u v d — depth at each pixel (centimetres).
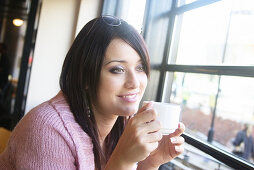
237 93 121
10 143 68
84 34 73
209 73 119
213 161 112
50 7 246
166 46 158
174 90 153
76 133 69
